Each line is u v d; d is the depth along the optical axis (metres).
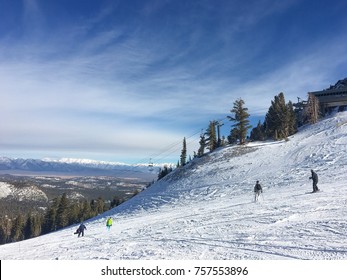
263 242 13.17
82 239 23.55
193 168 75.69
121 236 21.56
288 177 44.06
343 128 76.62
